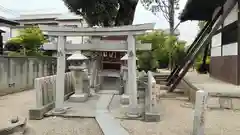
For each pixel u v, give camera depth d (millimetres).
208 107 6406
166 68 22406
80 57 7164
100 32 5363
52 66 13234
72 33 5449
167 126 4836
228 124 5027
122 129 4590
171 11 19359
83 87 7879
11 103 7289
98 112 5848
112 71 9078
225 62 9562
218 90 6891
